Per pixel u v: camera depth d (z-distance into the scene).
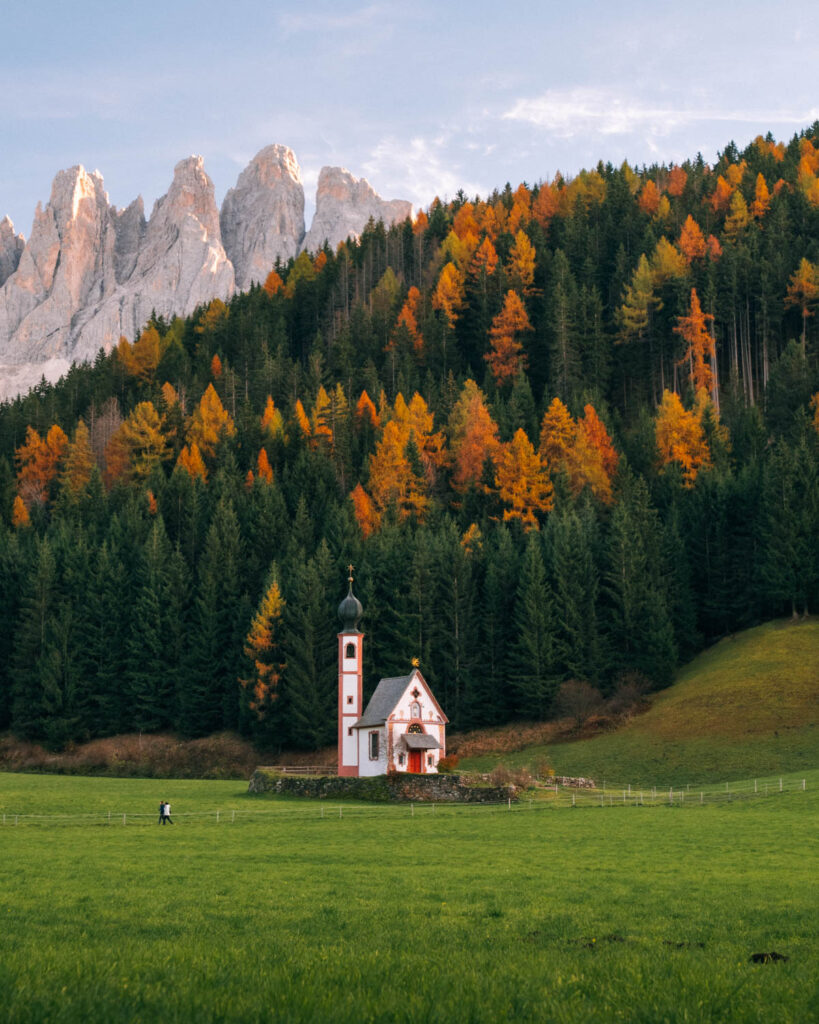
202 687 134.12
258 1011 14.23
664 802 74.50
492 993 15.87
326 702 127.25
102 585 142.88
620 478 157.38
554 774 96.75
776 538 131.12
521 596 130.38
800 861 41.69
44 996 15.05
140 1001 14.98
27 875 38.81
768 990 16.53
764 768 95.81
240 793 90.69
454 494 173.12
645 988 16.55
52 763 126.19
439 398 198.50
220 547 146.75
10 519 176.38
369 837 54.22
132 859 44.31
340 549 145.88
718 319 199.62
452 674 130.25
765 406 182.25
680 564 137.50
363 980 16.91
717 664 125.62
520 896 32.31
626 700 121.19
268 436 187.62
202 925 26.20
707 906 29.95
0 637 144.38
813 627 127.81
